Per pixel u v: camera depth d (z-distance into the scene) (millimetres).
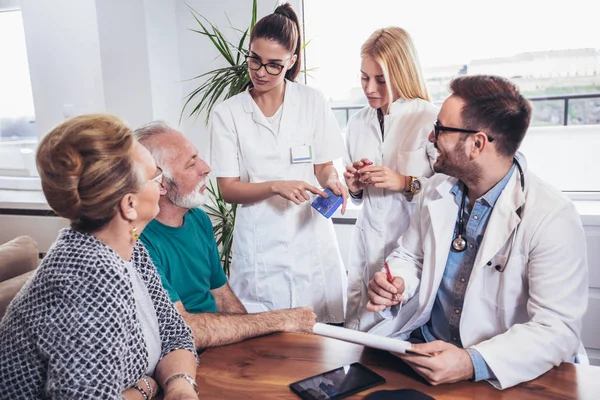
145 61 2869
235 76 2666
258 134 2143
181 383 1130
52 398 949
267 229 2164
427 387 1115
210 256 1760
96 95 3355
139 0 2791
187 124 3191
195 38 3059
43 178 954
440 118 1315
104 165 942
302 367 1218
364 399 1069
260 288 2203
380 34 1997
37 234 3242
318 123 2197
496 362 1120
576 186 2832
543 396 1075
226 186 2148
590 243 2350
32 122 3551
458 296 1433
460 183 1455
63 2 3244
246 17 2939
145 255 1271
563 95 2824
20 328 984
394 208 2057
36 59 3396
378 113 2137
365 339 1155
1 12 3438
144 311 1213
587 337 2414
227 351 1321
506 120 1247
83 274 978
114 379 990
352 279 2209
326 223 2258
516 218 1295
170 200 1553
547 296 1231
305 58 2994
